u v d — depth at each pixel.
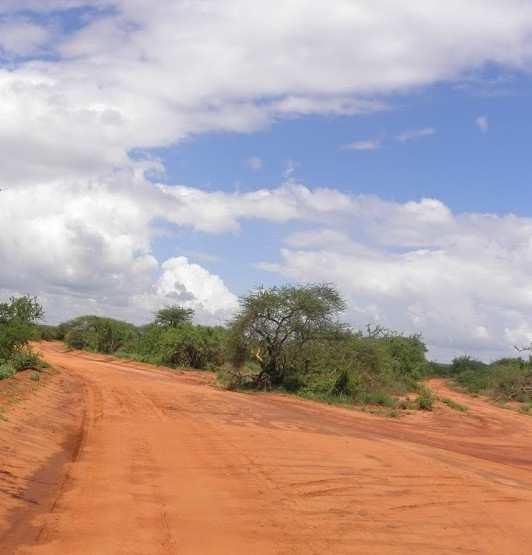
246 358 41.16
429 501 10.44
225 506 9.52
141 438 16.20
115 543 7.52
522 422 32.41
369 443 17.61
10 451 12.13
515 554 7.84
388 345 56.91
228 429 18.80
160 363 60.53
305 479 11.73
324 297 39.88
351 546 7.84
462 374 65.38
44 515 8.62
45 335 99.81
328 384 36.47
